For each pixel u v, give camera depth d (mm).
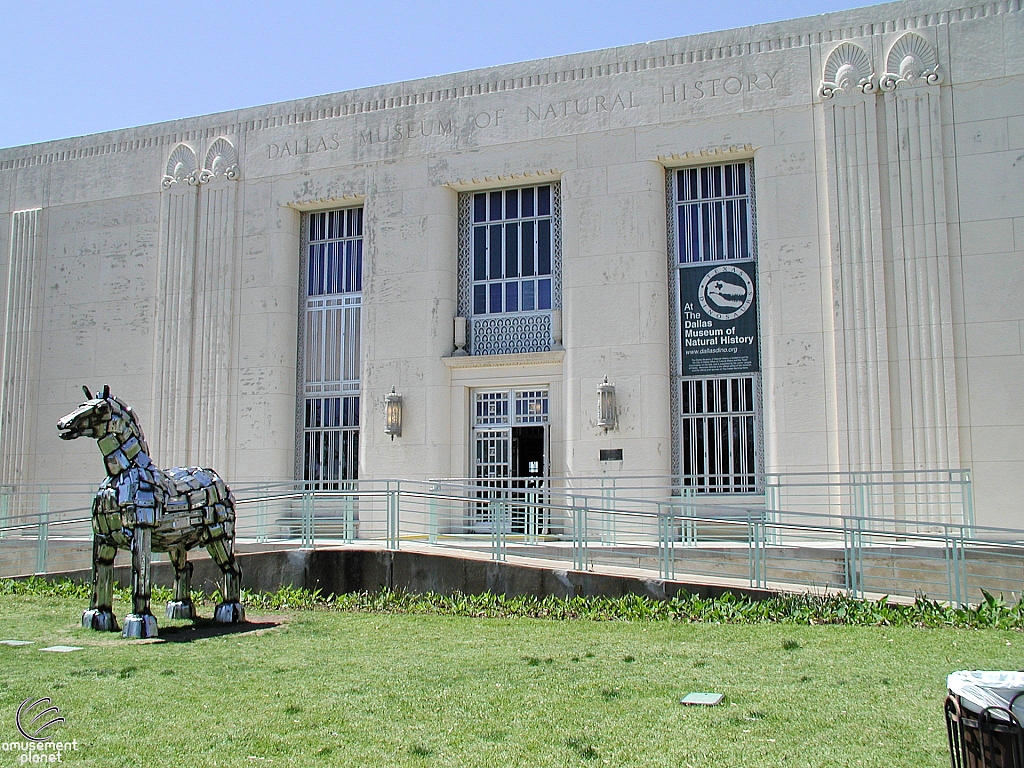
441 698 7566
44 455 23016
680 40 19281
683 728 6613
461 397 20312
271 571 15031
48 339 23406
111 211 23266
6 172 24359
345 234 21875
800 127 18297
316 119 21781
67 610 12969
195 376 21781
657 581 12922
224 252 21969
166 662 9062
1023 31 17078
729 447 18578
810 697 7430
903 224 17422
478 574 13984
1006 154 17000
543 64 20188
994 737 4664
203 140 22625
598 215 19406
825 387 17625
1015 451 16453
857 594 12977
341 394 21375
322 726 6777
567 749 6203
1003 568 14391
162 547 11469
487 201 20875
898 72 17703
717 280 19016
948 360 16906
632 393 18797
